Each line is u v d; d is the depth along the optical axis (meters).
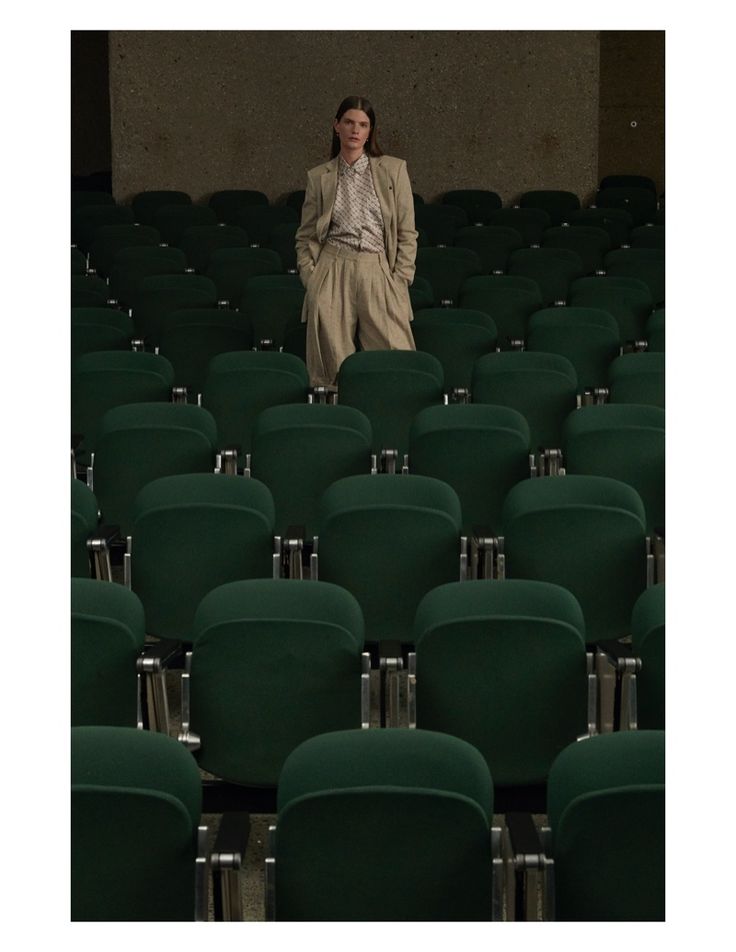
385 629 4.74
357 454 5.59
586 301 8.94
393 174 7.71
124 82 13.25
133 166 13.43
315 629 3.75
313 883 2.91
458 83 13.44
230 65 13.27
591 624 4.73
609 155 17.42
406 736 3.06
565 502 4.86
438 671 3.79
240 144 13.42
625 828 2.90
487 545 4.79
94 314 8.24
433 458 5.58
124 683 3.91
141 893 2.99
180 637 4.79
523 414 6.66
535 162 13.66
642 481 5.61
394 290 7.83
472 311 8.15
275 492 5.65
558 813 3.10
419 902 2.92
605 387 7.34
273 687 3.81
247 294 8.88
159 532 4.66
